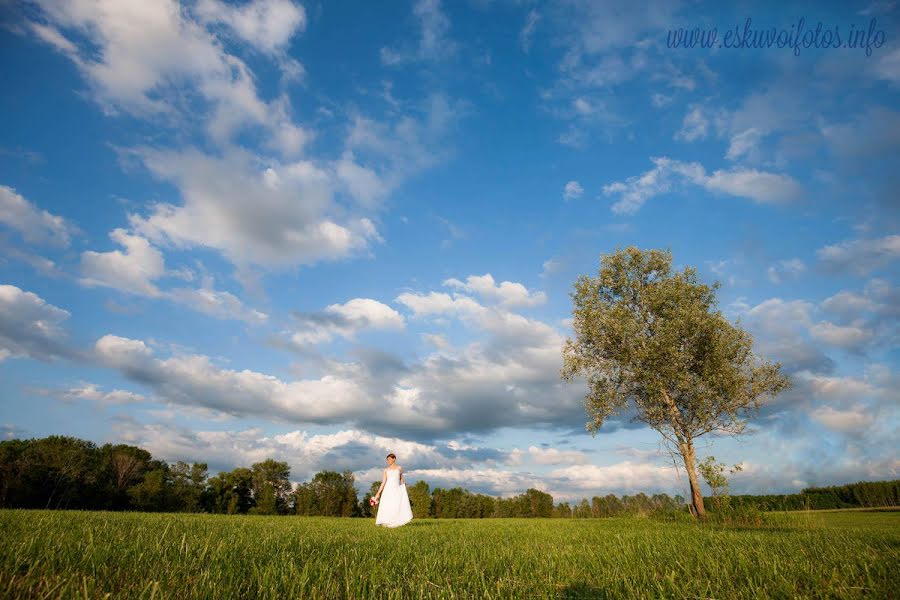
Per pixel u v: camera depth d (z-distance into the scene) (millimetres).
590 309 22500
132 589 2795
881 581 3590
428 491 63625
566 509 80812
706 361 20281
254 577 3299
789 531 9828
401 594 3145
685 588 3371
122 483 50500
